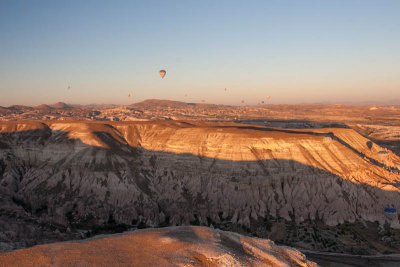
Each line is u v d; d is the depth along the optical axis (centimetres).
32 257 2481
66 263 2403
